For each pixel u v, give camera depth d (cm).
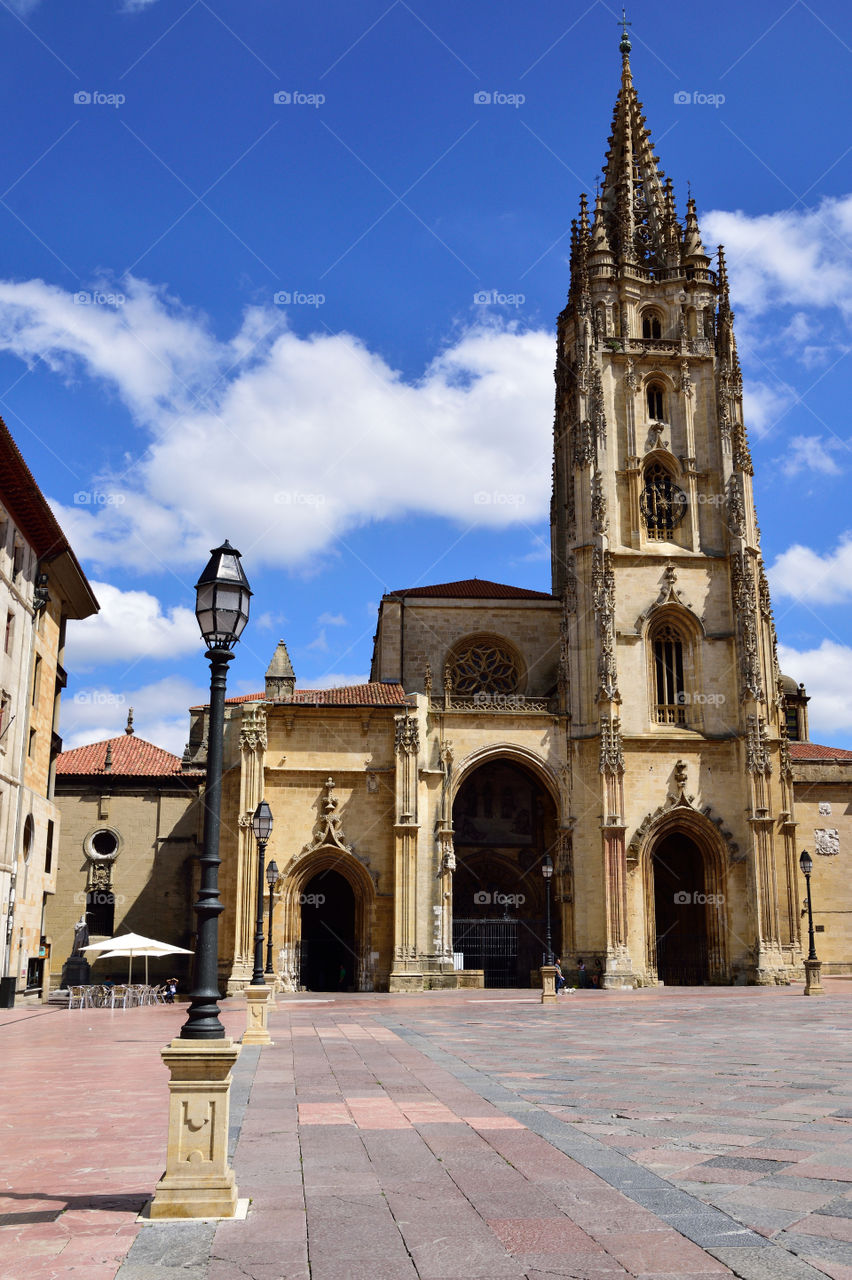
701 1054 2514
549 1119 1527
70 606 7406
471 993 6412
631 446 8012
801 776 8438
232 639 1347
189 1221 998
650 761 7450
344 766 6988
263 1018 2898
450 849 6944
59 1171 1231
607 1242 907
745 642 7581
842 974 8094
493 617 8219
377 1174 1176
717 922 7331
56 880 7494
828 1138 1349
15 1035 3462
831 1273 821
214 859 1226
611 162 9225
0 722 5500
